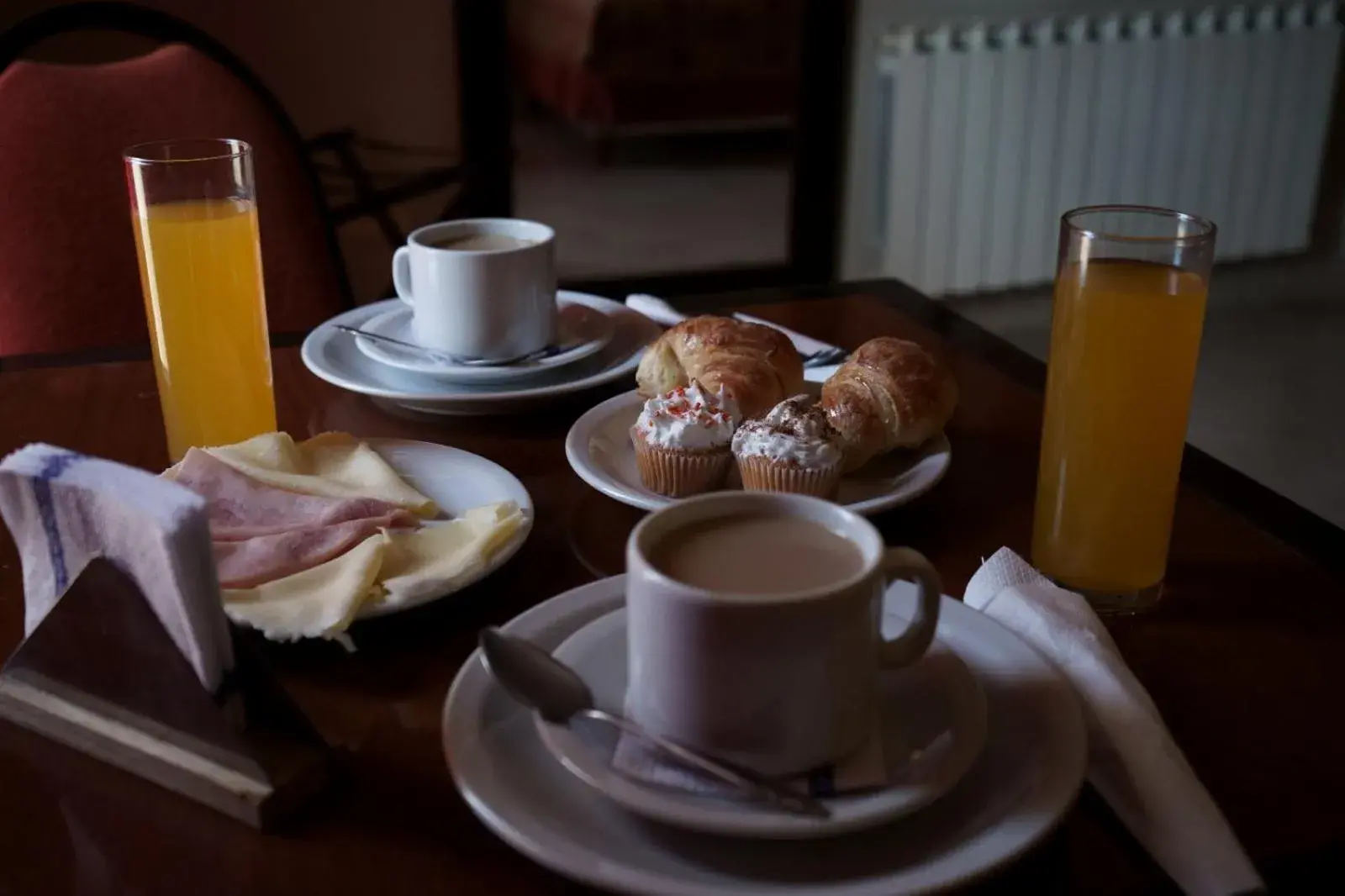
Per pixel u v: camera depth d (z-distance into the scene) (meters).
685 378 0.88
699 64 4.24
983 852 0.43
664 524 0.49
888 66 2.84
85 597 0.50
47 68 1.29
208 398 0.83
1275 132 3.24
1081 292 0.63
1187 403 0.64
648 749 0.46
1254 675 0.59
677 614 0.43
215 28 2.35
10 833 0.48
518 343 0.96
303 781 0.49
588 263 3.38
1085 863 0.47
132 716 0.52
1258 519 0.76
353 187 2.51
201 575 0.47
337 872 0.46
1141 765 0.49
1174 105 3.10
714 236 3.64
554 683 0.50
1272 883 0.47
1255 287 3.39
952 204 3.00
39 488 0.51
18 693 0.55
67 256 1.29
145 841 0.48
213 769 0.50
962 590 0.67
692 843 0.45
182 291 0.81
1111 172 3.11
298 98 2.46
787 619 0.43
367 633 0.63
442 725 0.51
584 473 0.76
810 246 3.03
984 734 0.48
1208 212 3.27
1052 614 0.58
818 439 0.74
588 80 4.19
